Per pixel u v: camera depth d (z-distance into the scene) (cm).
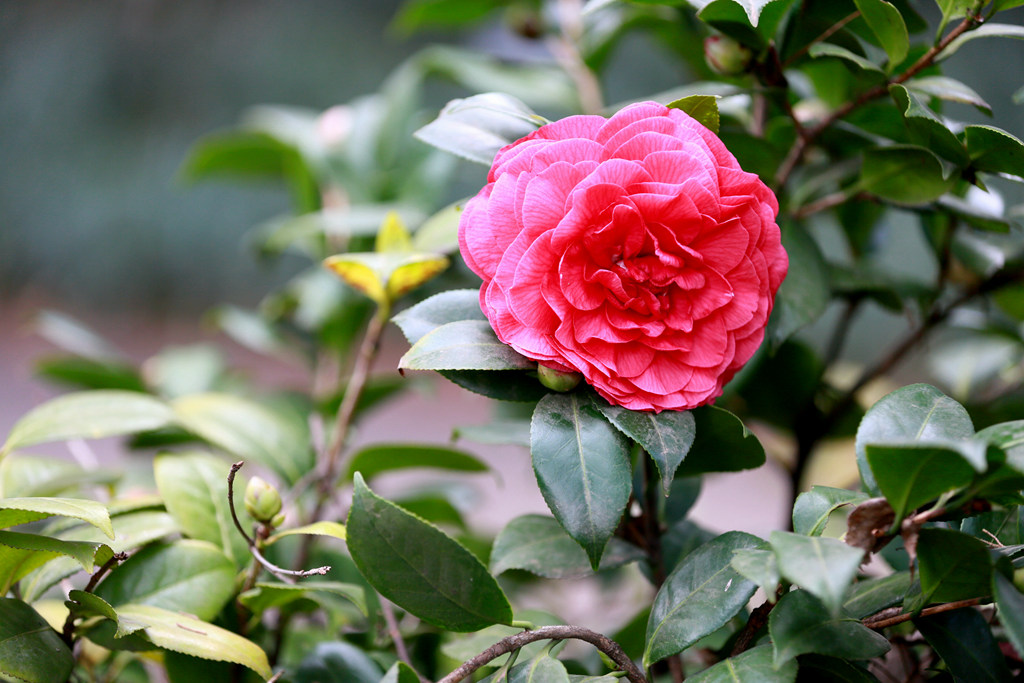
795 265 89
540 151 80
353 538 79
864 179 88
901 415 79
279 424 97
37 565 82
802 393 99
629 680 80
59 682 80
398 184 116
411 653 89
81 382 109
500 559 86
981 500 77
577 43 115
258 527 84
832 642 77
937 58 86
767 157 90
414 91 119
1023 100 85
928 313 98
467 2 121
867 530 77
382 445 94
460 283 99
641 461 88
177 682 85
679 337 81
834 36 88
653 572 87
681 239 80
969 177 86
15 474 89
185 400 97
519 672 79
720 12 85
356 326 116
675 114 81
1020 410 96
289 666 87
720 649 84
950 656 79
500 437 89
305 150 115
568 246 80
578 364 80
